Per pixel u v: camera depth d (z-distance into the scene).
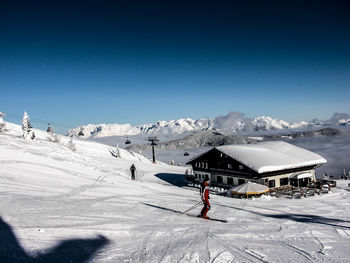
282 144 46.59
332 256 6.60
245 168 36.38
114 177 27.42
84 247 6.37
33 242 6.28
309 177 37.34
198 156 44.66
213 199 21.58
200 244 7.26
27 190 13.41
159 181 43.16
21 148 28.72
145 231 8.29
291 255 6.60
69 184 17.69
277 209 17.52
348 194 30.19
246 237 8.31
